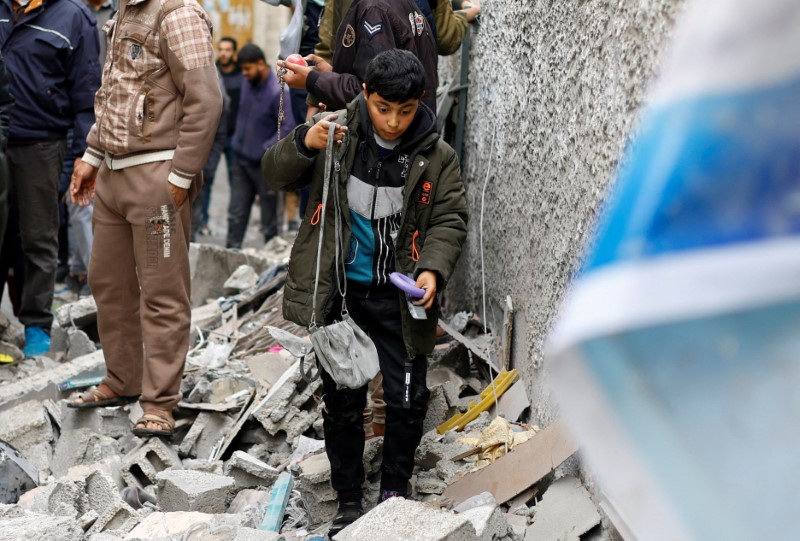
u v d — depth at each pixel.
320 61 4.33
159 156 3.94
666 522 0.87
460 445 3.56
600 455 0.89
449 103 5.87
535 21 3.87
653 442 0.86
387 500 2.81
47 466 4.14
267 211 9.71
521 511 3.07
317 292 3.08
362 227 3.11
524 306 3.96
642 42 2.44
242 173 9.45
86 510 3.34
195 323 5.88
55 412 4.55
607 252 0.88
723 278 0.82
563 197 3.31
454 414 3.99
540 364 3.58
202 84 3.85
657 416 0.86
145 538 3.03
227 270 6.84
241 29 16.72
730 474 0.85
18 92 5.48
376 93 2.91
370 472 3.52
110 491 3.28
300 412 4.04
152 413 4.02
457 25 4.61
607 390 0.87
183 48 3.83
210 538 2.94
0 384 5.19
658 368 0.85
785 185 0.84
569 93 3.28
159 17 3.86
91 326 5.93
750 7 0.88
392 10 3.81
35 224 5.65
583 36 3.11
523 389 3.85
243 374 4.69
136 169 3.94
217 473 3.76
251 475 3.65
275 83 9.24
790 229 0.83
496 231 4.69
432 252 3.06
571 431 0.92
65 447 4.21
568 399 0.89
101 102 4.01
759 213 0.84
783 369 0.82
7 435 4.22
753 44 0.87
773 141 0.85
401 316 3.13
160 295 4.02
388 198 3.10
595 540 2.75
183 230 4.08
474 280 5.36
